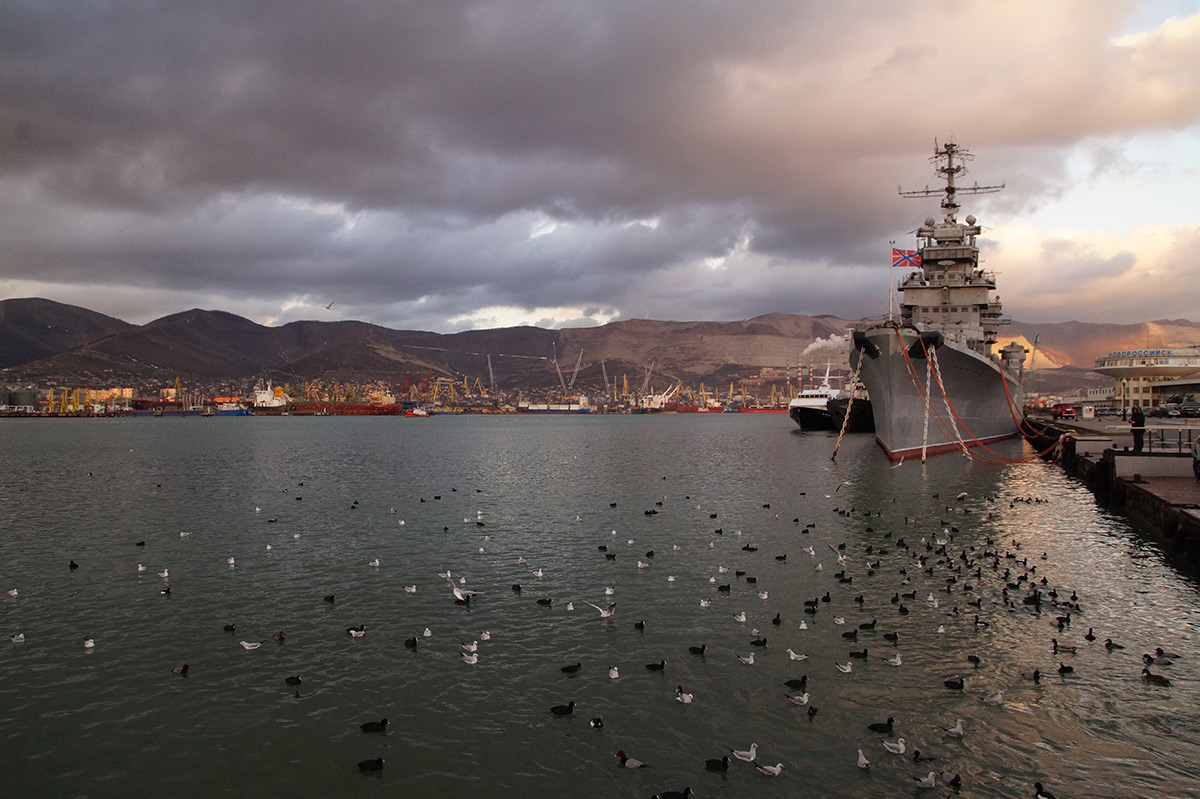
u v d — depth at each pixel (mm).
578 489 70125
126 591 35000
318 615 31328
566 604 32250
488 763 19750
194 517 55000
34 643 28328
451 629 29391
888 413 80875
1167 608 30859
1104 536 44312
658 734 21062
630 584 35031
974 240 100500
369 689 24094
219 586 35719
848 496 60750
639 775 19109
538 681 24516
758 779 18875
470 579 36438
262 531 49125
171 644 28125
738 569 37344
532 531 48156
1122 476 55375
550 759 19906
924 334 72000
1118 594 32719
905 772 19125
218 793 18578
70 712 22719
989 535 44625
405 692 23844
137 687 24406
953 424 88438
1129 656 25969
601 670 25281
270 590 35000
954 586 33781
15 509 59594
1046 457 90938
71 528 50750
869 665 25312
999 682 23984
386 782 18922
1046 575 35656
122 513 57250
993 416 98938
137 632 29453
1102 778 18781
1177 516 40219
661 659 26094
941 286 95688
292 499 64750
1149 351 192375
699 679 24453
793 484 69812
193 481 80250
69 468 97062
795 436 161500
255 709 22828
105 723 22031
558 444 153875
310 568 38969
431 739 20953
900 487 65750
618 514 54438
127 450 136250
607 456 114438
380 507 59375
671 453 117938
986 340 100188
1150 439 64062
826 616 30000
